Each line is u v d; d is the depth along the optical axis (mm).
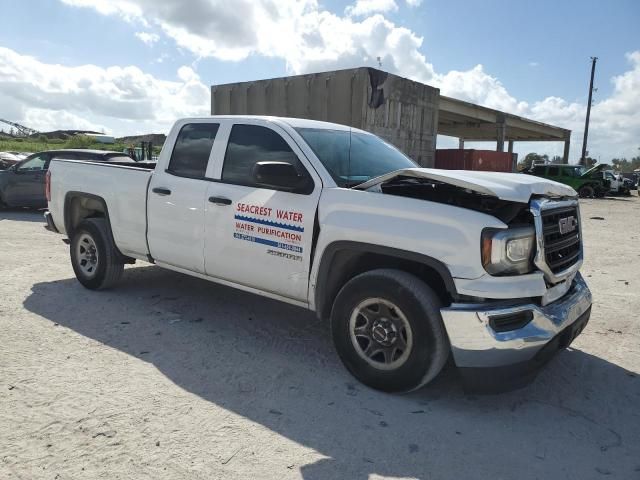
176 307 5457
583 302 3879
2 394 3436
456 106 33531
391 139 21469
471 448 3053
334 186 3938
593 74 53375
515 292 3295
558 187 3820
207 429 3129
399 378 3541
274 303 5719
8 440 2924
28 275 6617
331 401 3543
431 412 3455
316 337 4750
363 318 3752
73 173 5980
